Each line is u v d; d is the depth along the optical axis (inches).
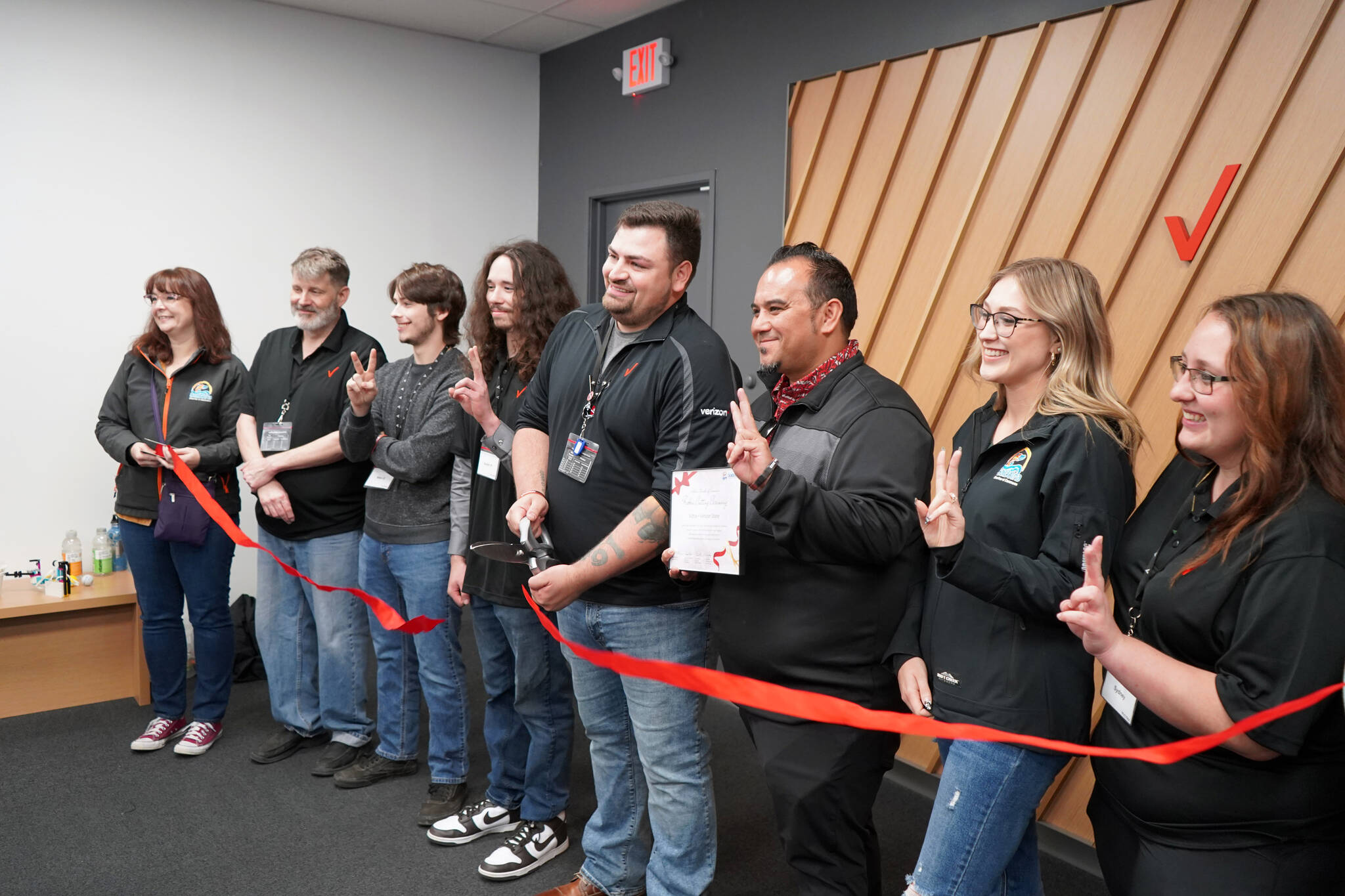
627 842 86.0
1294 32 91.2
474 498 96.2
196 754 124.4
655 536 72.0
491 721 103.3
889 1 129.3
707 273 163.8
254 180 171.6
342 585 117.9
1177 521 53.7
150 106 159.9
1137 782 51.8
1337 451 46.7
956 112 121.4
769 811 111.8
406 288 106.6
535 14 175.0
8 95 147.4
